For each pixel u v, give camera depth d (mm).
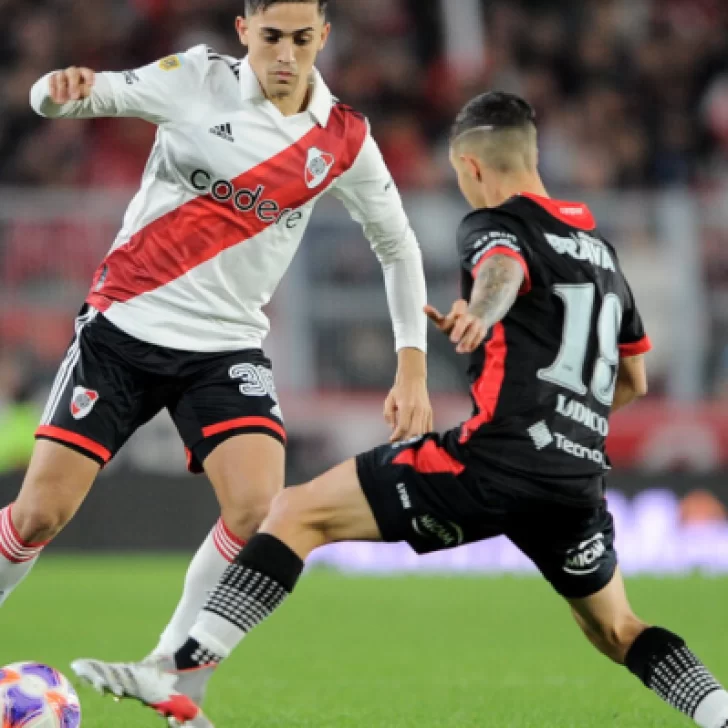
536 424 15578
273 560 15641
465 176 17078
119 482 53188
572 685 24328
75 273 55219
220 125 18859
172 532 53281
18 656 28578
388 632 33344
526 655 29031
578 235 16250
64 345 55094
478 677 25578
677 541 53438
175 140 18922
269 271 19766
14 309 54781
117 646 30453
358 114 19750
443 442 15789
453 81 73875
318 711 21328
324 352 55125
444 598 41969
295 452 54719
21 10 73125
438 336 55281
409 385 19859
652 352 57344
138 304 19359
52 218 55125
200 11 73438
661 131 75188
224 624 15477
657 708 21516
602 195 66250
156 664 15281
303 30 18359
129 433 19688
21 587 43562
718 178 73750
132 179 67750
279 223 19453
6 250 54750
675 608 38062
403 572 52781
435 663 27766
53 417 19062
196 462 19859
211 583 19641
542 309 15773
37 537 19062
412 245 20406
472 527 15734
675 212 57875
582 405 15844
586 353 15922
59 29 72688
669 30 78688
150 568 49594
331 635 32750
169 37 73188
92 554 53062
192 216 19141
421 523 15695
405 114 73188
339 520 15891
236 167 18906
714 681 16047
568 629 33938
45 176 67250
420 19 75875
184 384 19594
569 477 15641
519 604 40156
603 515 16469
